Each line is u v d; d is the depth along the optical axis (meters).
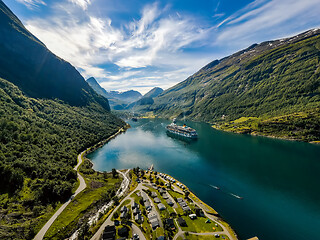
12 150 111.44
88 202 95.12
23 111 184.00
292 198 99.25
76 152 173.12
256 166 145.62
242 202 96.25
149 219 78.62
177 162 160.50
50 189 92.44
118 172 139.75
